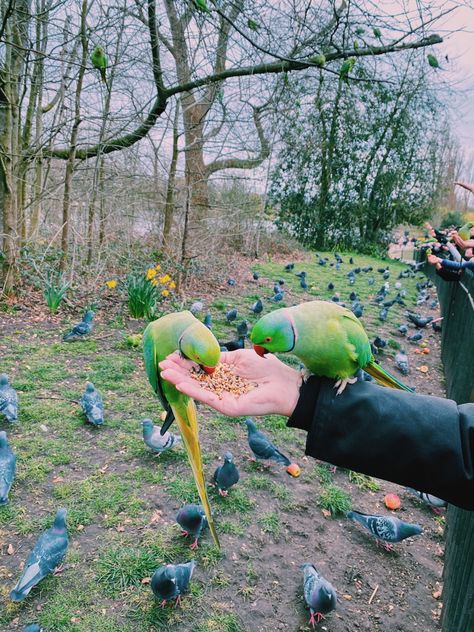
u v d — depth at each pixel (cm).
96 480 220
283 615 167
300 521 213
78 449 240
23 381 296
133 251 547
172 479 225
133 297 419
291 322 100
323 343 98
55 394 288
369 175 1244
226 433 273
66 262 456
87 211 511
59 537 168
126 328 400
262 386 90
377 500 238
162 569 159
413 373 418
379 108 1177
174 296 496
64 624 154
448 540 195
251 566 185
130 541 188
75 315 415
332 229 1258
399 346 476
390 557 201
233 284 606
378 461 75
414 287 804
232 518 208
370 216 1277
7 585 165
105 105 458
